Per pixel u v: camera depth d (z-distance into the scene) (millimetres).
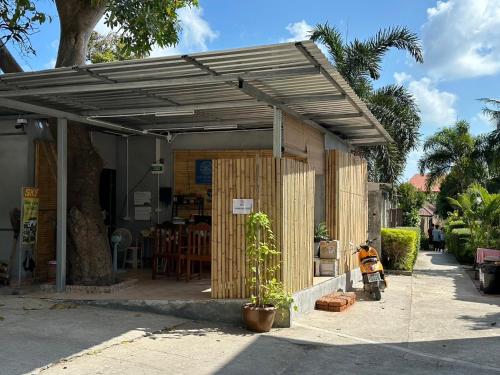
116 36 14758
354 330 7707
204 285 9367
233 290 7797
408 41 18062
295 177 8242
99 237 9180
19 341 6105
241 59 6133
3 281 9523
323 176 11172
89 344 6180
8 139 10078
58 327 6816
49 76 6750
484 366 6090
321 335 7254
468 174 29578
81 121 9180
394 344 7008
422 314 9203
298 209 8375
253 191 7770
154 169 12188
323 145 11141
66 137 8984
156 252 10188
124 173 12633
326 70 6637
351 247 11938
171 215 12297
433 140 31094
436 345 7035
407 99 19656
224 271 7824
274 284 7441
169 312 7891
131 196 12594
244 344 6586
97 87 7141
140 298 8109
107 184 12414
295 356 6211
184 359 5883
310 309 8805
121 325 7121
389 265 15461
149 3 9875
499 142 23734
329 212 11055
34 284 9562
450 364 6148
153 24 9875
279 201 7711
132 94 7824
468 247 18125
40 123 10305
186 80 6859
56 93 7414
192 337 6816
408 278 14469
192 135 12211
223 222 7844
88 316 7488
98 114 8961
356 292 11258
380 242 15281
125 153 12648
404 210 35156
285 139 8789
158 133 11945
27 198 9094
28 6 9148
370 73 18266
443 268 18109
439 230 29703
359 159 13039
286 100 8242
